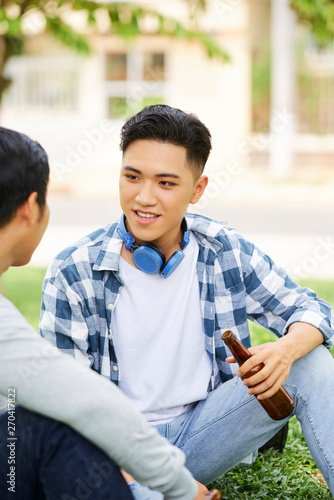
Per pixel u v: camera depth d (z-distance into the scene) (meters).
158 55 16.41
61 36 7.24
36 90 16.77
